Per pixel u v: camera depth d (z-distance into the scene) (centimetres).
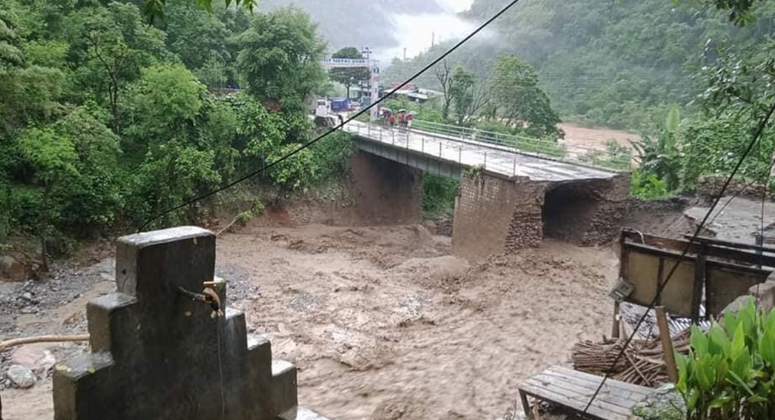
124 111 2859
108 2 3316
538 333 1816
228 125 3050
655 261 1216
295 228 3331
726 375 488
